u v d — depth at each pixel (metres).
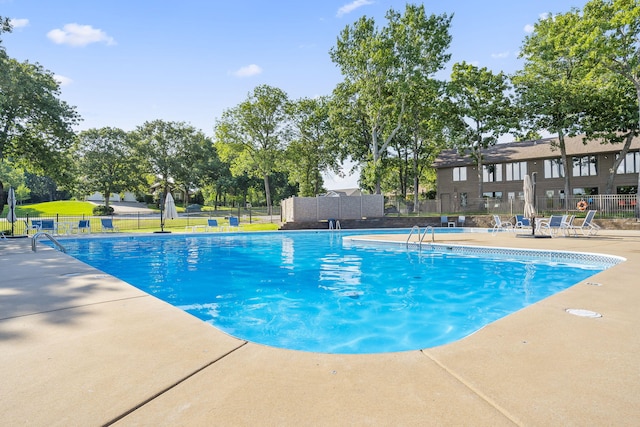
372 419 2.21
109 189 63.34
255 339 5.46
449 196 45.69
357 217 29.84
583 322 4.12
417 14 33.19
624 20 22.55
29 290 5.96
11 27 24.42
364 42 33.22
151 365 3.04
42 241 18.95
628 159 35.41
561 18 25.92
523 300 7.58
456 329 5.86
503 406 2.35
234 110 47.03
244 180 79.44
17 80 25.27
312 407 2.37
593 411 2.28
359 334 5.66
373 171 35.72
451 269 11.08
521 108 33.28
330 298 7.88
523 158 39.81
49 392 2.57
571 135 31.56
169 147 70.75
